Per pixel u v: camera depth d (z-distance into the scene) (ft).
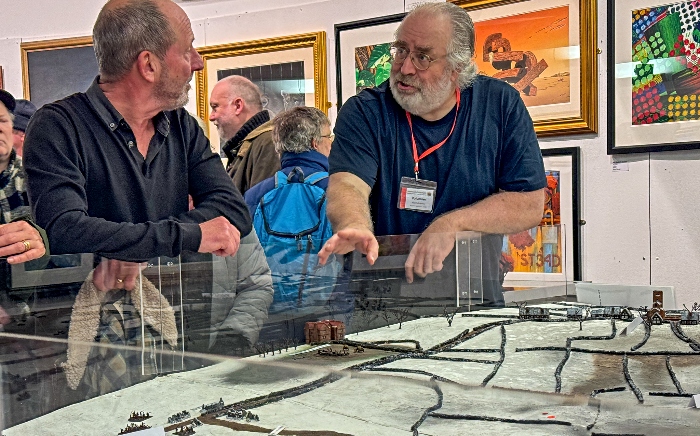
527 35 10.84
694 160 9.73
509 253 7.95
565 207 10.80
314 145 8.25
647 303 8.48
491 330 7.57
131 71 5.88
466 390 5.34
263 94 12.51
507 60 11.06
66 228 5.50
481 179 7.88
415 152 7.89
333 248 6.41
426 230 7.41
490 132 7.86
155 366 5.60
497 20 11.06
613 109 10.27
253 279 6.18
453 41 7.36
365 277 6.90
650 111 9.98
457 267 7.56
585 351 6.62
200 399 5.22
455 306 7.72
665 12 9.70
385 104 7.98
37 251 4.78
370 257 6.52
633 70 10.06
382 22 11.48
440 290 7.56
